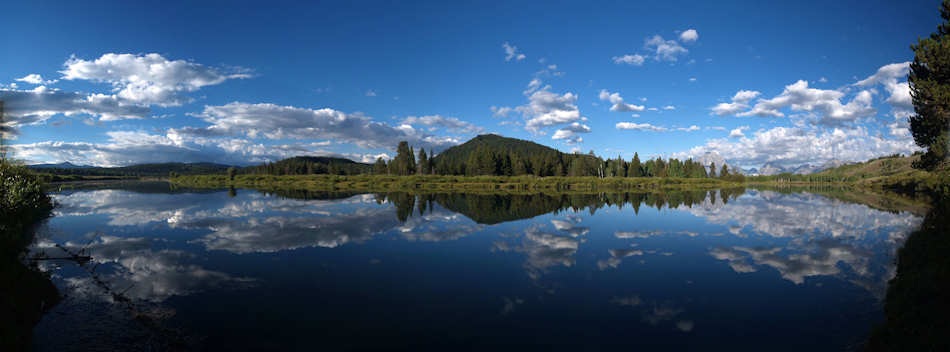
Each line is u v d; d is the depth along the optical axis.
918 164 25.16
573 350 6.70
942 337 6.07
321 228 19.44
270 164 134.75
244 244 15.38
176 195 43.78
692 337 7.22
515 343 6.97
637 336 7.27
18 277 8.73
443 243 15.83
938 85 22.05
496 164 112.88
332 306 8.74
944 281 8.03
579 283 10.53
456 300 9.18
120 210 27.12
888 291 9.44
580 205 33.03
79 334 7.09
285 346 6.78
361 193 50.28
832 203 35.06
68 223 20.66
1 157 20.22
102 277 10.70
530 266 12.29
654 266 12.30
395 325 7.74
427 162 119.38
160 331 7.29
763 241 16.34
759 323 7.85
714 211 28.28
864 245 15.24
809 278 10.86
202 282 10.40
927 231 15.21
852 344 6.86
